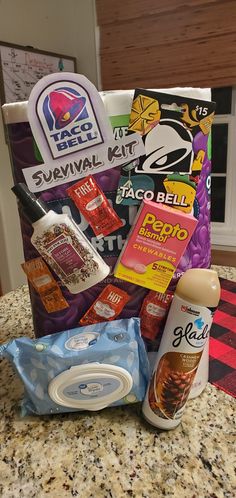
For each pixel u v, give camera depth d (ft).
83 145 1.41
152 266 1.52
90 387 1.52
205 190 1.54
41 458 1.43
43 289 1.57
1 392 1.83
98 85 6.14
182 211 1.50
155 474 1.34
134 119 1.39
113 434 1.53
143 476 1.34
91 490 1.29
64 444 1.49
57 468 1.39
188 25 5.04
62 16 5.92
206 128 1.44
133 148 1.42
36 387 1.55
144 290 1.58
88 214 1.48
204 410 1.65
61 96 1.35
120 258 1.52
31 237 1.46
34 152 1.42
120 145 1.42
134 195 1.48
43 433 1.55
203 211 1.56
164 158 1.44
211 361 1.97
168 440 1.49
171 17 5.13
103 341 1.50
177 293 1.43
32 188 1.44
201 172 1.49
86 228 1.50
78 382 1.50
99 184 1.47
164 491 1.28
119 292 1.58
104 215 1.49
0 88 5.16
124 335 1.51
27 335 2.31
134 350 1.51
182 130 1.42
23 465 1.41
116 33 5.65
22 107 1.36
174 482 1.31
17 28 5.30
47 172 1.43
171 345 1.44
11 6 5.15
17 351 1.53
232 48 4.86
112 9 5.55
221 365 1.94
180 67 5.29
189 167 1.46
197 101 1.39
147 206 1.45
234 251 5.98
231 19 4.75
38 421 1.62
